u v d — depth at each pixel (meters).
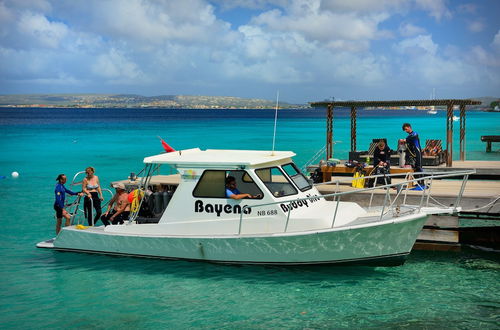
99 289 9.68
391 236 9.88
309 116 189.12
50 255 11.77
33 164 31.28
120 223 11.72
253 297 9.20
